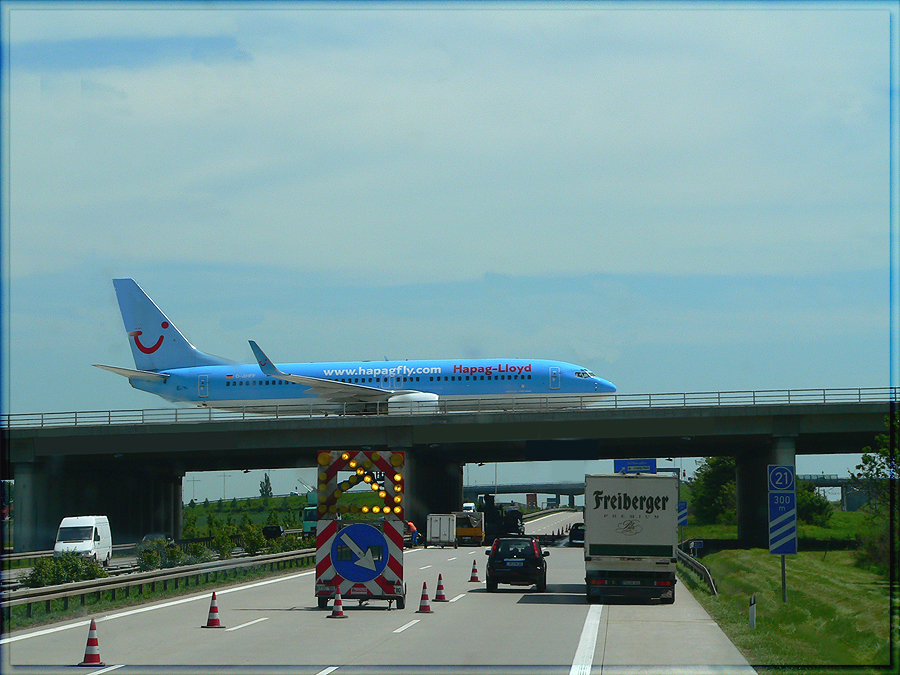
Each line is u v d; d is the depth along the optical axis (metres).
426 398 121.75
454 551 111.06
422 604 45.03
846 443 125.44
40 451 113.88
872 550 77.50
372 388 123.06
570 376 123.38
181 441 113.62
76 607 47.09
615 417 109.12
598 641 35.06
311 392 127.12
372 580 45.84
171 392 133.75
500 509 185.88
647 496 51.09
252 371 132.50
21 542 113.56
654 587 50.41
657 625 40.47
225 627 39.22
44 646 33.97
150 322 143.00
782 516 49.50
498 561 57.28
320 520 46.31
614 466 96.19
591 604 50.44
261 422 113.12
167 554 75.75
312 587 61.38
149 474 152.88
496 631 37.91
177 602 50.97
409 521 118.94
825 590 63.50
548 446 110.56
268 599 52.69
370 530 46.12
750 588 65.75
